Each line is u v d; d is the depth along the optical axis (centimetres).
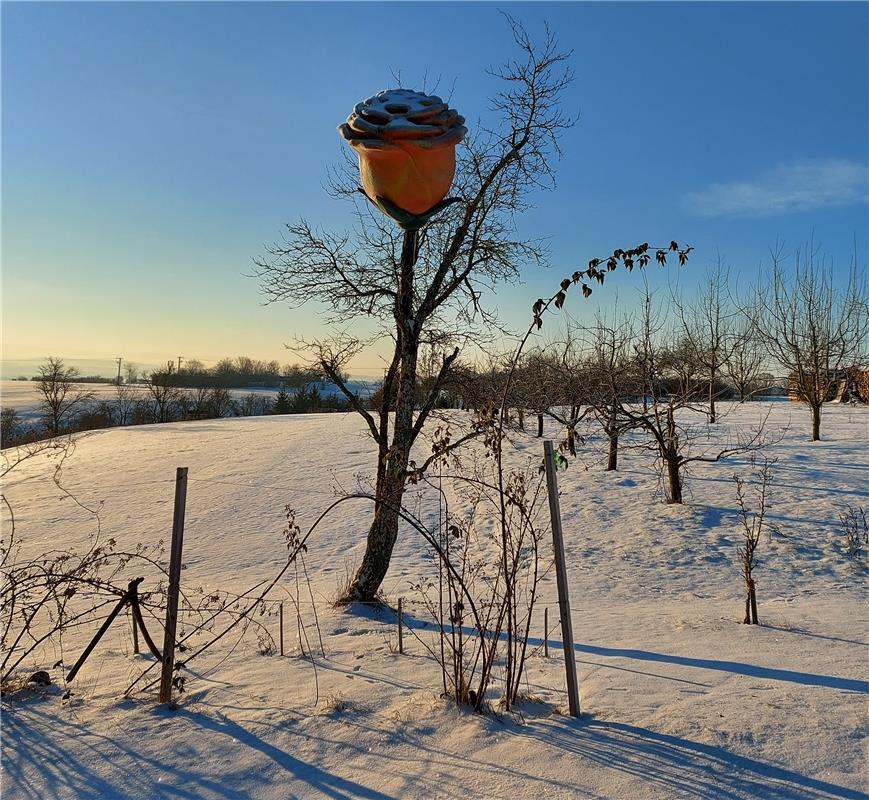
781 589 983
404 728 398
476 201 826
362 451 2594
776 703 435
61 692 475
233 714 425
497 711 428
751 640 632
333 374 858
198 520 1653
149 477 2227
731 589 993
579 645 641
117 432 3744
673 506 1470
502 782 329
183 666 471
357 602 839
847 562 1084
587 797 314
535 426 2575
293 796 320
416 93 402
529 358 1906
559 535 429
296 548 588
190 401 6044
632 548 1222
